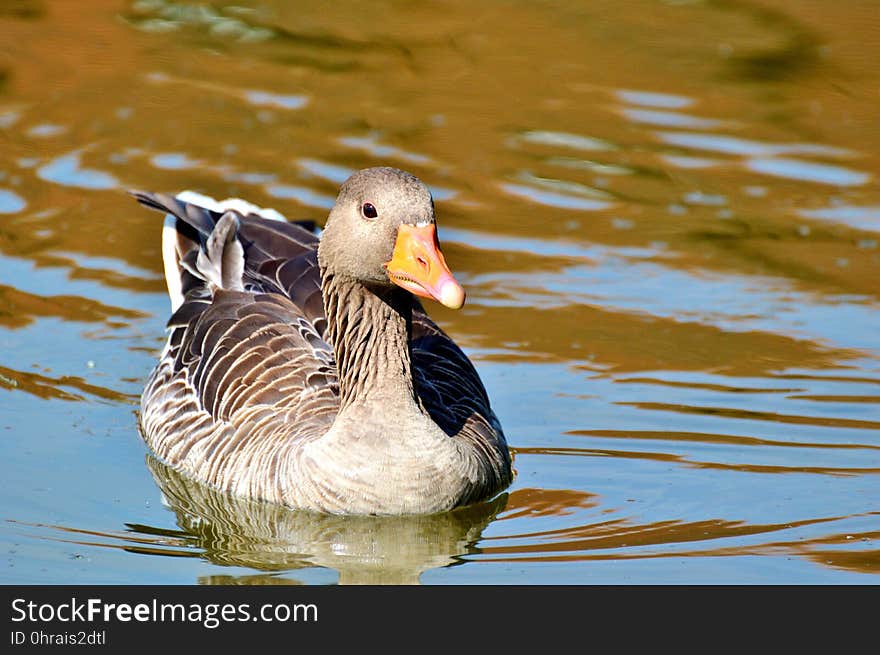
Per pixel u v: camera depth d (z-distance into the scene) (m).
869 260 17.81
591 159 20.52
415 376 13.07
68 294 17.03
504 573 11.34
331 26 25.30
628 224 18.78
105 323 16.45
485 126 21.45
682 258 17.95
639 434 14.14
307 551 11.98
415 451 12.12
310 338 13.44
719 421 14.37
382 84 22.86
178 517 12.65
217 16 25.67
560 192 19.61
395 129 21.31
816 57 23.86
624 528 12.22
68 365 15.57
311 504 12.28
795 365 15.46
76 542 11.98
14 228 18.39
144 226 18.64
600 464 13.58
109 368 15.58
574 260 17.91
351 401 12.32
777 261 17.81
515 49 24.27
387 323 12.10
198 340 13.90
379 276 11.66
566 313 16.72
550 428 14.28
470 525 12.38
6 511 12.53
